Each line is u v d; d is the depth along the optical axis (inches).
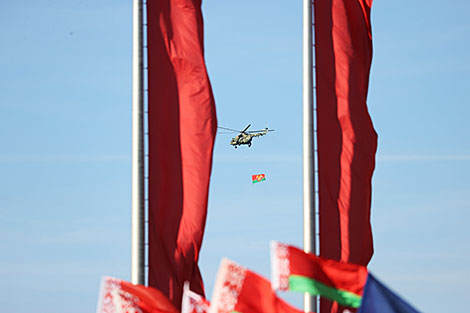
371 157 2669.8
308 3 2674.7
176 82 2479.1
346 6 2726.4
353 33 2719.0
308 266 2005.4
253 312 1920.5
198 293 2397.9
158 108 2470.5
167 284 2393.0
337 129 2667.3
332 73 2687.0
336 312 2539.4
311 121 2618.1
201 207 2421.3
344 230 2623.0
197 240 2411.4
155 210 2427.4
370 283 1747.0
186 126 2458.2
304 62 2647.6
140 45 2508.6
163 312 2073.1
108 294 2032.5
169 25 2498.8
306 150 2598.4
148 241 2417.6
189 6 2502.5
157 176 2444.6
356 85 2684.5
